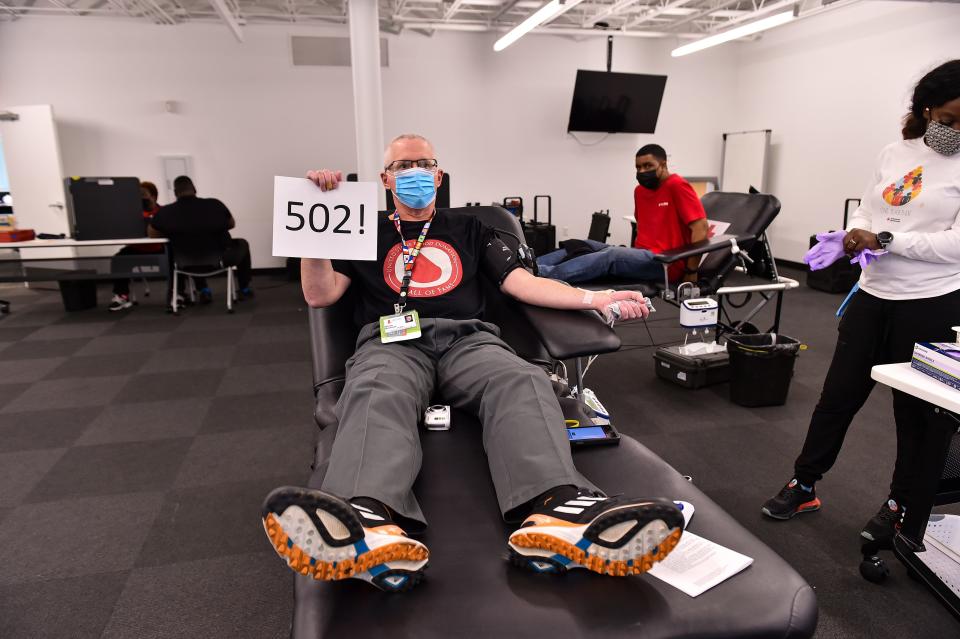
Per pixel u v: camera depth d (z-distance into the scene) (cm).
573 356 138
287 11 662
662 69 775
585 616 83
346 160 714
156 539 186
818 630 145
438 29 707
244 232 708
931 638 142
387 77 707
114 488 218
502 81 735
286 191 134
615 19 714
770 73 736
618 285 268
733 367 291
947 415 121
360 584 89
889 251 152
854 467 226
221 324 469
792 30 697
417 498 110
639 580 90
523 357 175
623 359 370
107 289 645
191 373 349
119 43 642
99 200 468
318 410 146
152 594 161
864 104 613
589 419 139
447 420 135
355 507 92
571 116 731
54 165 621
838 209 653
